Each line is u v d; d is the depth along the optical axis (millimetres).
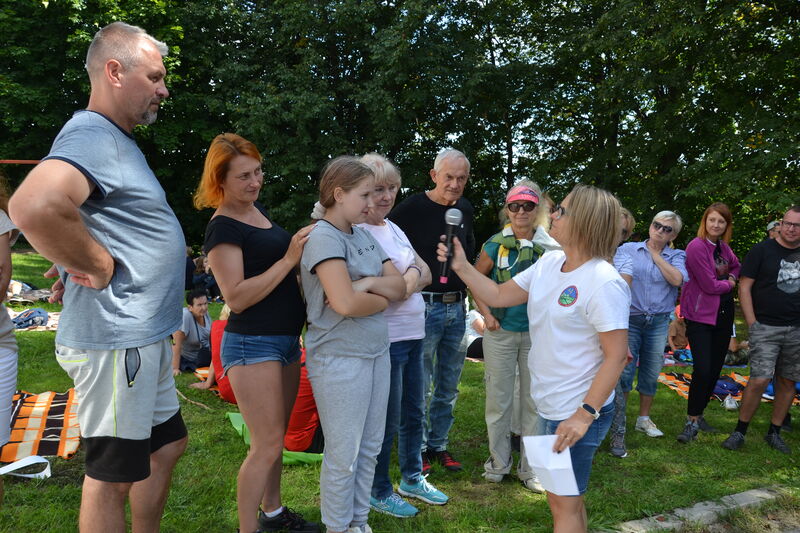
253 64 19875
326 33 18844
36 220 1640
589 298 2232
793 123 12391
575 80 18062
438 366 3814
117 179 1898
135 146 2059
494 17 18312
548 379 2365
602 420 2303
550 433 2389
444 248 2771
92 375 1965
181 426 2340
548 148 19281
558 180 18359
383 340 2750
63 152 1768
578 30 16375
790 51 12938
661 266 4551
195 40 19469
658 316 4621
